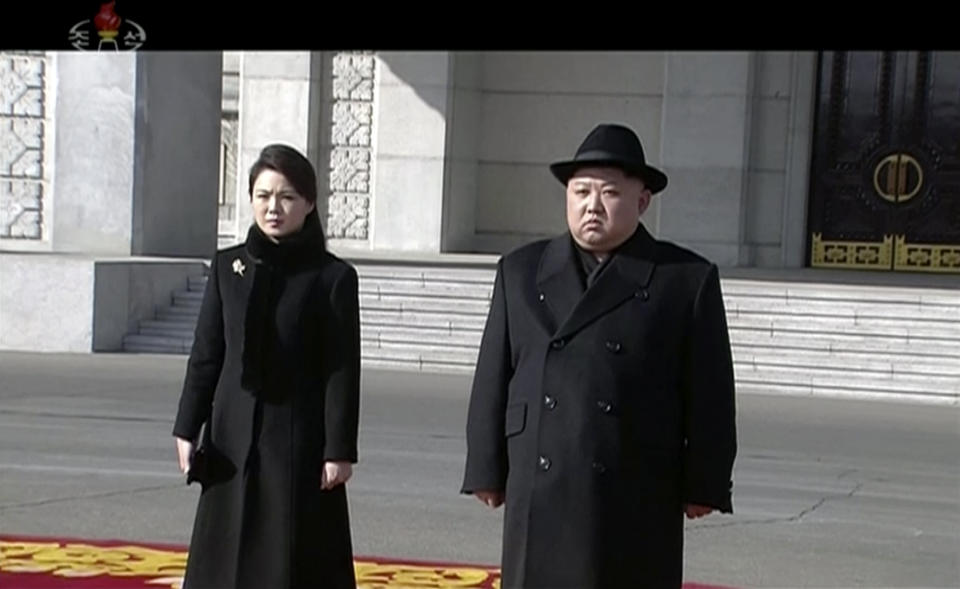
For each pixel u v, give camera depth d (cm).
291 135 7575
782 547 2605
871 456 3597
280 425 1727
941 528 2800
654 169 1473
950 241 7094
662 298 1480
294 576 1711
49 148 6012
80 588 2120
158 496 2870
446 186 7512
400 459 3341
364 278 5388
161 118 5691
